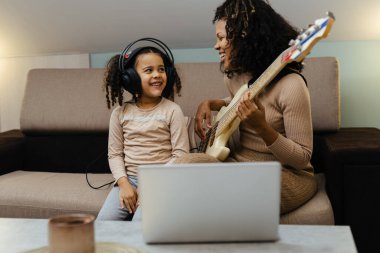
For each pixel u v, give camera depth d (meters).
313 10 2.09
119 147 1.72
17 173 1.99
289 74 1.41
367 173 1.41
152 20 2.26
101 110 2.07
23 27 2.38
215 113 1.89
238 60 1.49
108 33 2.36
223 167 0.85
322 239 0.92
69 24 2.33
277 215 0.87
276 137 1.31
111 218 1.48
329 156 1.44
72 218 0.81
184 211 0.87
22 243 0.93
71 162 2.10
